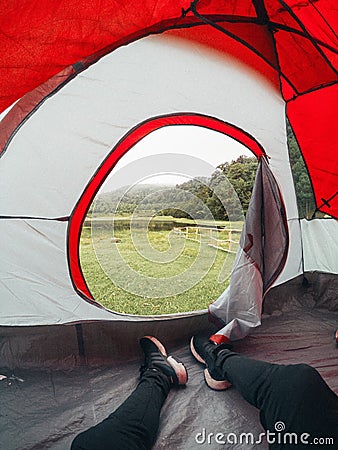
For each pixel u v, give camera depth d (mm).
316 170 2246
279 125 2137
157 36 1643
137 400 1229
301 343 1825
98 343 1681
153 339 1722
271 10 1571
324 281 2361
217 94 1835
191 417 1256
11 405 1323
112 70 1565
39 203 1507
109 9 1309
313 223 2406
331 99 1925
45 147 1491
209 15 1598
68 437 1164
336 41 1474
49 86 1467
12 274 1512
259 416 1224
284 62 1876
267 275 1831
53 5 1161
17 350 1533
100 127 1563
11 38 1203
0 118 1411
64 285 1603
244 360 1365
